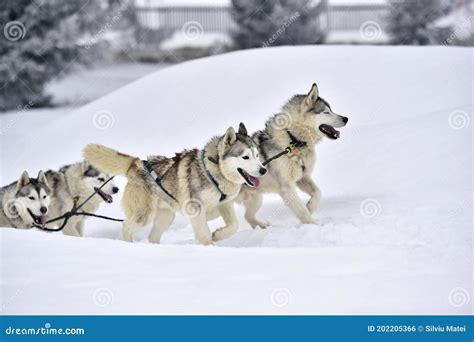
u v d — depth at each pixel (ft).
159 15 96.02
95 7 81.05
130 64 93.09
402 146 30.48
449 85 39.81
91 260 16.49
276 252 17.47
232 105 44.68
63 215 25.26
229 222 22.17
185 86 48.44
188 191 21.36
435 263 16.53
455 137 30.01
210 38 94.68
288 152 24.17
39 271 15.69
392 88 41.27
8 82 75.36
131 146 43.09
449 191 24.62
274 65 48.01
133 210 22.50
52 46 75.92
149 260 16.66
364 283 14.92
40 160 45.32
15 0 73.36
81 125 48.14
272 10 78.89
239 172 21.30
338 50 48.60
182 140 42.06
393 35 80.53
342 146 33.01
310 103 24.38
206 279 15.26
